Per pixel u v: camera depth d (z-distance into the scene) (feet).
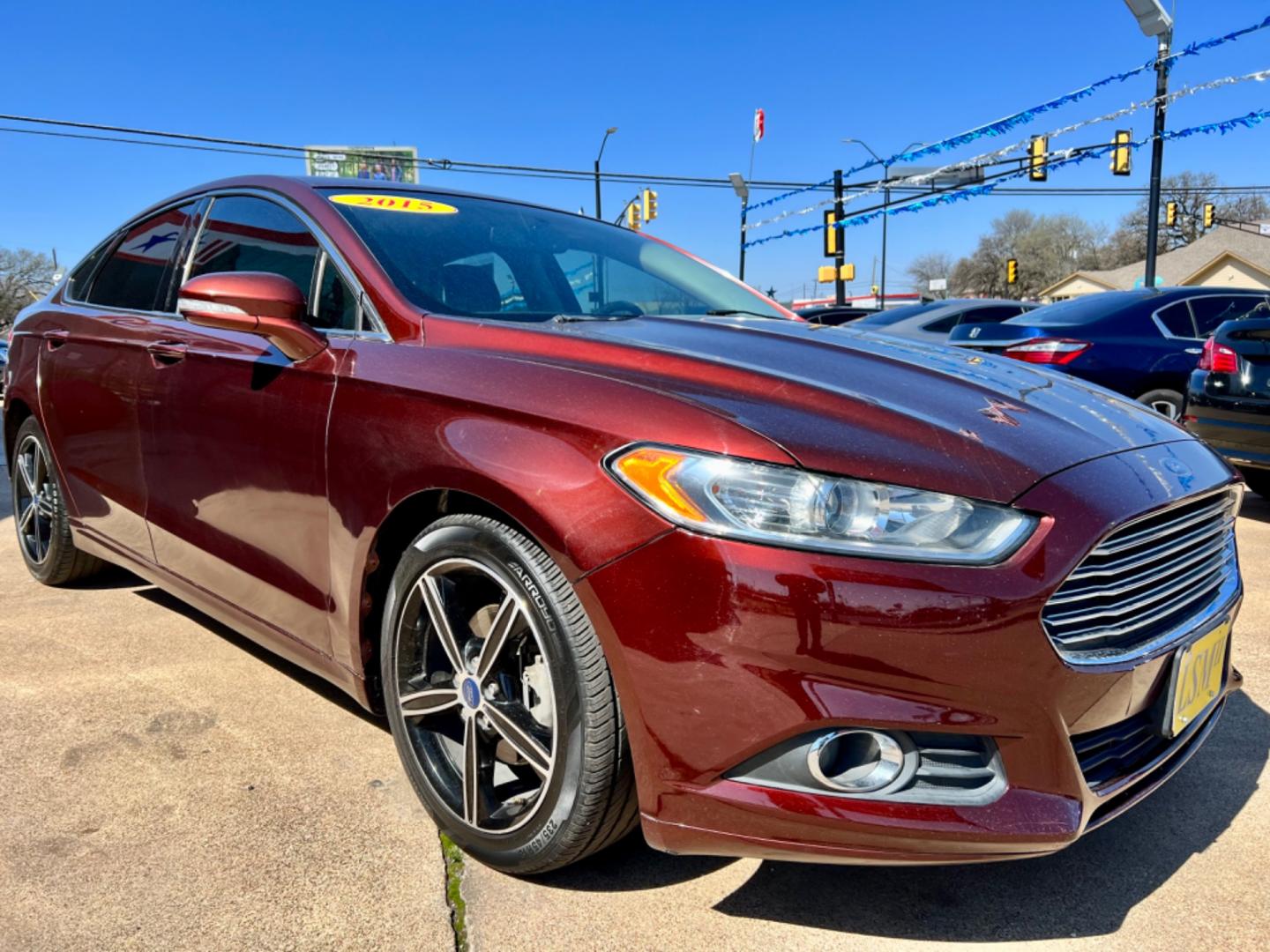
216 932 5.86
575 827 5.90
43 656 10.31
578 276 9.36
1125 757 6.11
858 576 5.10
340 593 7.27
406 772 7.07
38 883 6.28
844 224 60.23
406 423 6.64
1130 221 223.71
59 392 11.27
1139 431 6.75
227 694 9.36
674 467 5.43
